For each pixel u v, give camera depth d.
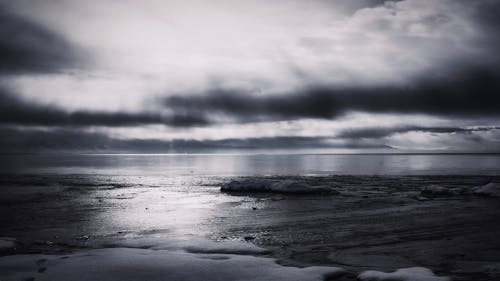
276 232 18.20
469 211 25.05
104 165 135.88
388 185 48.38
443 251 14.16
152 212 25.28
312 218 22.44
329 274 11.05
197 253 13.81
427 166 122.25
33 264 11.75
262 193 38.22
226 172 86.31
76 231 18.73
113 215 23.95
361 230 18.56
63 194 37.56
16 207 28.03
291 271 11.17
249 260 12.22
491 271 11.45
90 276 10.59
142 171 91.00
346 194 37.16
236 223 20.81
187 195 36.59
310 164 147.00
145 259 12.09
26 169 101.12
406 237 16.83
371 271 11.20
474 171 88.00
